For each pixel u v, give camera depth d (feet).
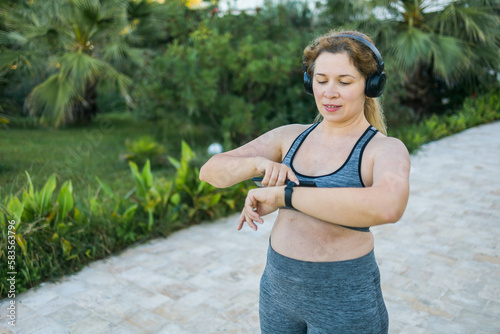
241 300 9.07
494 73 34.86
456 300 8.89
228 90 22.93
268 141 4.14
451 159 22.62
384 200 2.97
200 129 24.88
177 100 22.17
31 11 23.58
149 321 8.26
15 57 21.06
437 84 36.99
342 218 3.08
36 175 18.10
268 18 24.03
